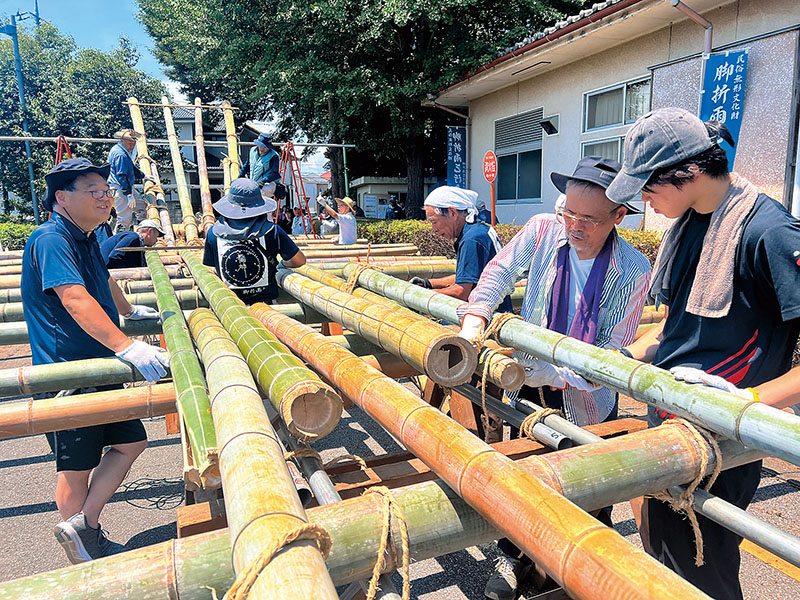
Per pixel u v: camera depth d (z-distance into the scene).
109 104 25.45
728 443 1.57
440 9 12.03
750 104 6.82
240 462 1.28
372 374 1.92
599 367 1.76
